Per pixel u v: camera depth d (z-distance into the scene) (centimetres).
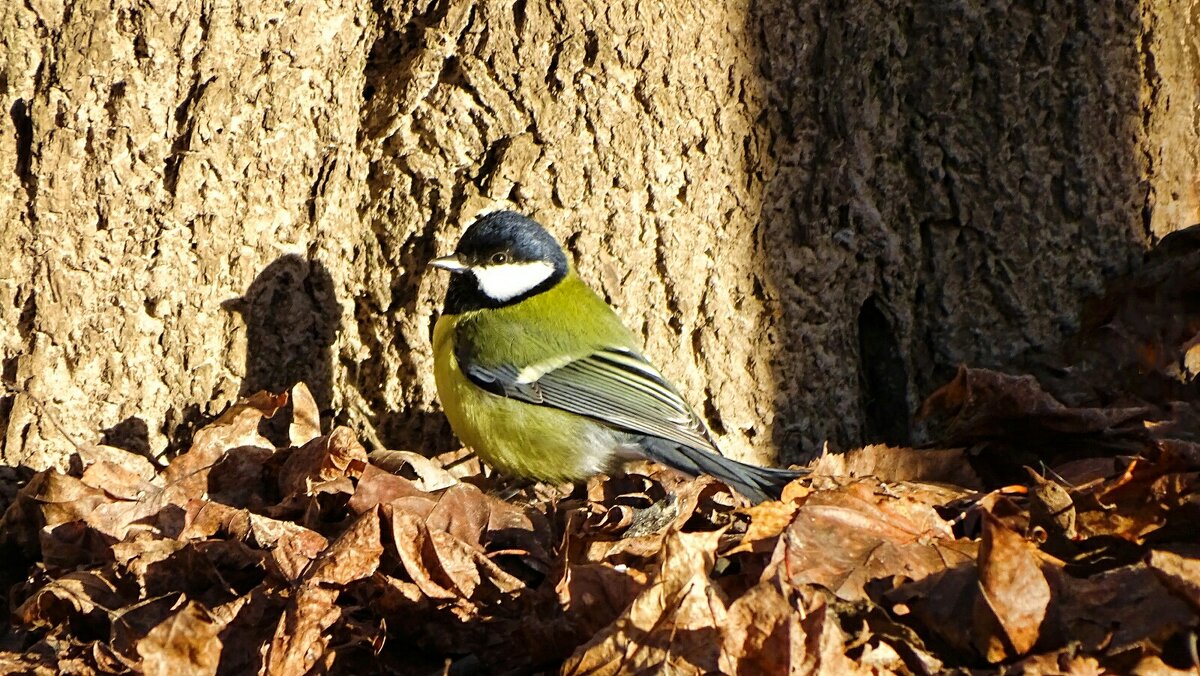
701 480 952
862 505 809
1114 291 1142
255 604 768
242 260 1001
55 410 970
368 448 1083
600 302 1057
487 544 855
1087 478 921
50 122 934
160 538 849
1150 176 1155
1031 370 1138
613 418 1016
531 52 1014
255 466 951
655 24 1022
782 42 1053
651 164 1048
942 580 732
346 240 1046
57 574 845
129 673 720
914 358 1138
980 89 1102
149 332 987
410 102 1021
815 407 1113
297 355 1045
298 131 1002
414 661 766
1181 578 676
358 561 778
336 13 995
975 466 1031
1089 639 684
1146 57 1134
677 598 677
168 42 945
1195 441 956
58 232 952
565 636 743
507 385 1034
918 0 1084
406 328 1066
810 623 665
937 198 1112
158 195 966
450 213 1039
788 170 1076
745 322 1090
